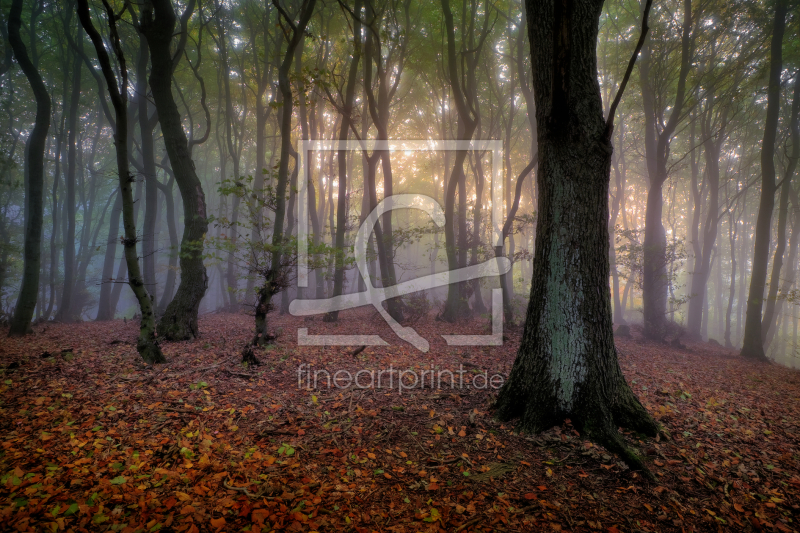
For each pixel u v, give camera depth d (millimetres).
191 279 10141
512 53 19031
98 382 5746
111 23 6242
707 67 17859
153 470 3553
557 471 3865
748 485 3783
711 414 5719
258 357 7918
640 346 14094
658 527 3135
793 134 17516
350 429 4660
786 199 16969
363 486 3523
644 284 16328
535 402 4719
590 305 4652
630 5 18125
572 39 4461
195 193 10312
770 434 5090
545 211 4871
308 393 5938
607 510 3303
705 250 21062
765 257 14352
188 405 5020
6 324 13773
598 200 4688
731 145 24266
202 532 2797
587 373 4598
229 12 19000
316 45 19250
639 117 21781
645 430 4539
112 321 16641
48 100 11195
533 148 18391
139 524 2826
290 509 3105
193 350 8516
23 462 3510
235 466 3701
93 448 3834
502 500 3359
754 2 15305
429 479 3678
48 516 2803
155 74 9797
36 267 11070
